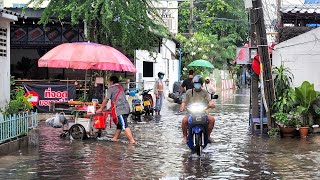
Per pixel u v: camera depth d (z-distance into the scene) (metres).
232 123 20.97
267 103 17.12
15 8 24.52
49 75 27.67
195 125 12.36
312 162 11.71
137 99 22.52
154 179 9.80
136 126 19.45
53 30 25.59
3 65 14.85
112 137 15.87
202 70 44.66
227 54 52.41
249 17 17.64
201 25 59.41
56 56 15.19
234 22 60.59
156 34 25.44
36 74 27.66
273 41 27.48
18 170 10.48
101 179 9.77
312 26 25.23
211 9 59.47
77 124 15.29
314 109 16.95
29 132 13.62
